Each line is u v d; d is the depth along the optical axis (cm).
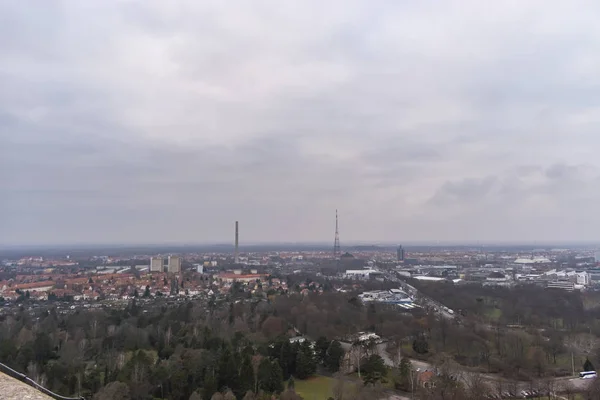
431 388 10438
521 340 14375
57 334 14638
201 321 17262
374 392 10175
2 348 11544
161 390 10319
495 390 10812
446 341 15562
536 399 10462
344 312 19738
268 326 16712
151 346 14438
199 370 10694
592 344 15750
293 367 12231
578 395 10800
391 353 14638
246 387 10131
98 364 12081
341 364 12669
